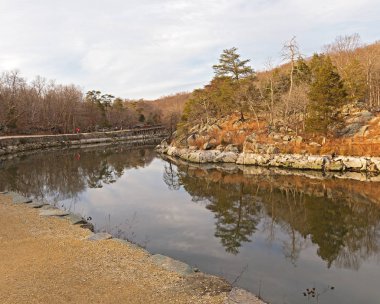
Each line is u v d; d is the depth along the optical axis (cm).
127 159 5734
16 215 1817
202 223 2103
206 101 6938
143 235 1845
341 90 4012
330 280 1315
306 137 4475
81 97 12275
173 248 1645
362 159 3778
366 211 2319
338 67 6159
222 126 6106
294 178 3559
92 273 1100
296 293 1197
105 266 1162
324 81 4012
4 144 6475
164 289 998
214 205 2580
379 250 1639
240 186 3284
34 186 3262
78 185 3388
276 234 1883
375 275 1366
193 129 6656
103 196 2900
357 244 1725
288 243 1739
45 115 9794
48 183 3444
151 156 6216
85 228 1675
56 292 959
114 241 1432
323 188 3050
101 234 1518
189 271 1136
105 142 10062
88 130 11250
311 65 6200
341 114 4634
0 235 1485
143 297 943
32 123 9200
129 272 1117
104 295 948
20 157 5838
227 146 5169
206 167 4656
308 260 1520
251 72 6644
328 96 3997
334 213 2295
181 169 4550
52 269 1125
